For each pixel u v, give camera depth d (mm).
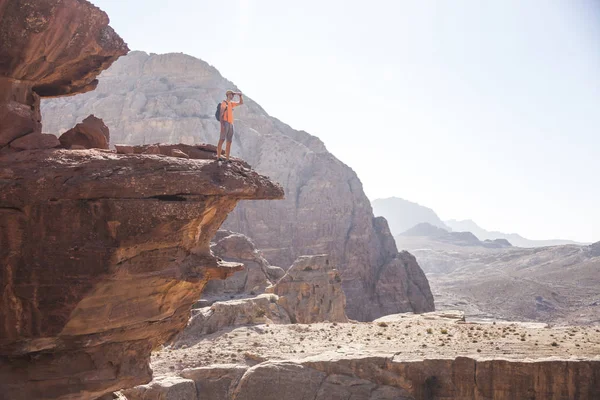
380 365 23234
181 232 12367
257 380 23000
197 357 25438
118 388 13648
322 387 22859
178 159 12562
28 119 12734
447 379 22469
